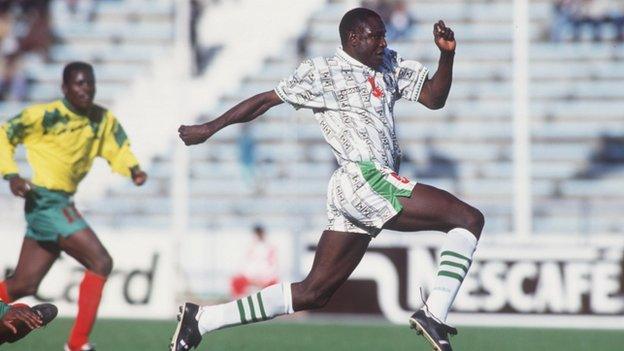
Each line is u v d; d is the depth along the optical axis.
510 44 58.00
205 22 57.66
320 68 20.05
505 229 52.66
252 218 53.38
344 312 40.97
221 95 57.16
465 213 19.66
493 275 40.09
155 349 29.39
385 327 36.78
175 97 56.22
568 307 39.75
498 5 58.53
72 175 27.33
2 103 58.41
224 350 29.17
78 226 26.94
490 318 40.00
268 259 43.06
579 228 51.91
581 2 57.62
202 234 43.28
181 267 42.91
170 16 61.28
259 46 57.56
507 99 56.44
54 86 58.94
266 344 30.86
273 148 55.00
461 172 54.59
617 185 53.91
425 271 40.56
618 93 56.38
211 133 20.05
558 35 57.53
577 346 31.05
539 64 57.06
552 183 54.22
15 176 26.56
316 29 57.78
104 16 61.22
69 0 61.28
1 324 19.81
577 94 56.38
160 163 54.62
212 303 43.06
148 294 42.31
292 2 57.66
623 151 55.06
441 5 58.44
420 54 57.09
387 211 19.64
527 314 39.91
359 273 40.91
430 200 19.59
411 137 55.44
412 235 40.78
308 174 54.22
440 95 20.45
